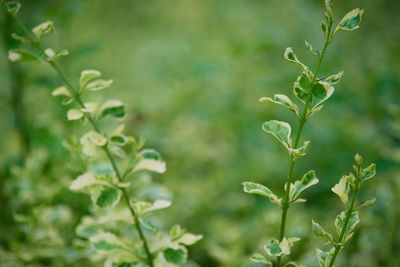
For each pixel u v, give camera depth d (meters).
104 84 0.70
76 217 0.93
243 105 1.57
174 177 1.27
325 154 1.41
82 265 0.86
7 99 1.19
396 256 0.90
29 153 1.13
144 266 0.74
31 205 0.89
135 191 0.87
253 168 1.31
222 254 0.88
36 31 0.68
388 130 1.16
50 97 1.15
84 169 0.77
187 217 1.09
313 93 0.65
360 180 0.65
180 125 1.48
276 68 1.75
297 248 0.91
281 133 0.66
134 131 1.30
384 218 0.93
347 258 0.93
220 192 1.19
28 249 0.84
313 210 1.15
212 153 1.35
